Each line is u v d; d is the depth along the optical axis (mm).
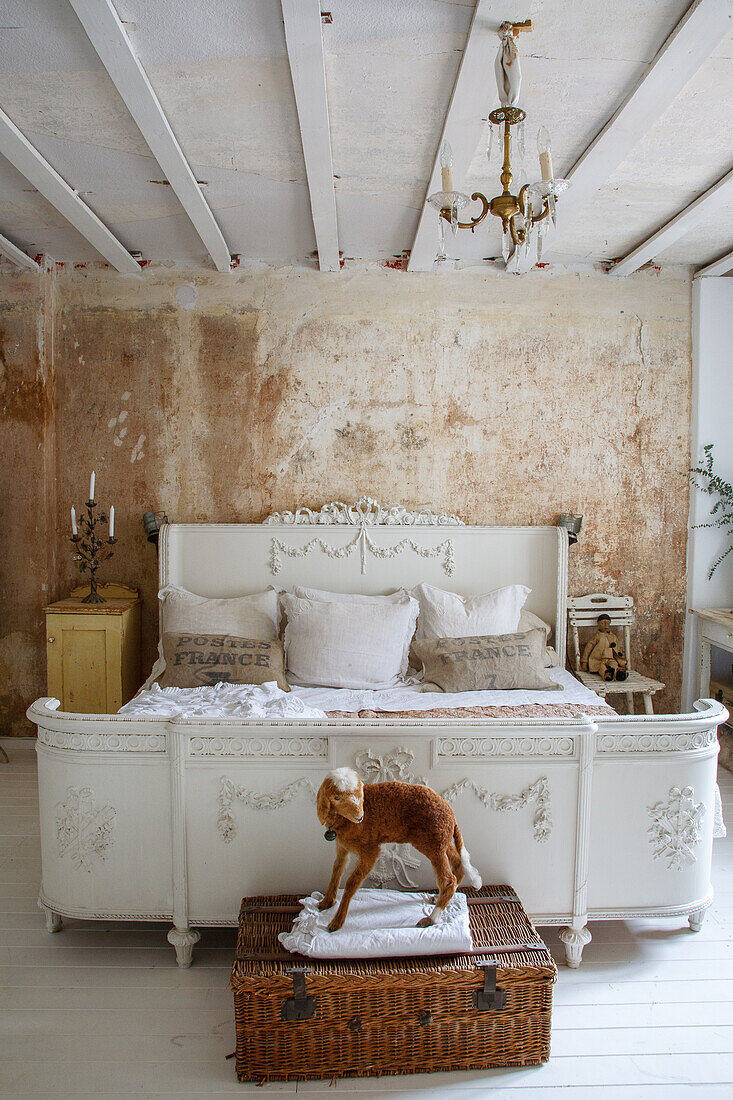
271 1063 2004
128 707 3016
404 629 3785
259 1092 1970
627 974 2453
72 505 4293
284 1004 1963
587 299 4234
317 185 2939
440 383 4250
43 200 3252
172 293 4195
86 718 2342
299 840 2361
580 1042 2156
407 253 4094
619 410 4281
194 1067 2043
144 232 3699
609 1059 2096
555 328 4238
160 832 2369
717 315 4199
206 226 3432
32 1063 2037
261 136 2613
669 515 4336
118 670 3957
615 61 2148
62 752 2363
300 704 2846
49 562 4230
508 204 2123
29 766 4102
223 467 4273
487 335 4234
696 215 3311
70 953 2533
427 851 2086
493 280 4215
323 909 2184
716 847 3305
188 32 1987
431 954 2047
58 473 4281
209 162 2834
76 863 2393
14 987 2348
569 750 2371
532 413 4273
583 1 1873
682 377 4277
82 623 3939
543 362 4250
